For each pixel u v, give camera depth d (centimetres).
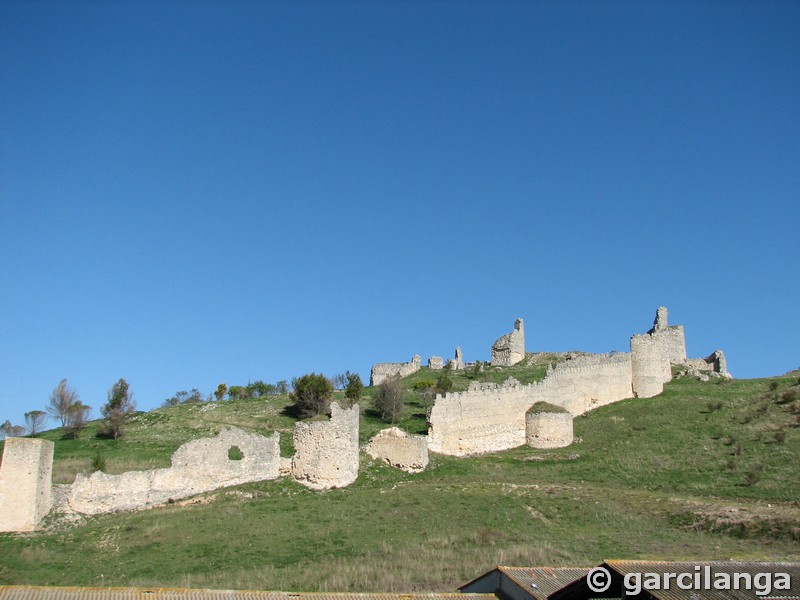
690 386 9456
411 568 4400
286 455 6575
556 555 4638
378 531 5162
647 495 6112
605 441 7719
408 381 10525
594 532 5234
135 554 4653
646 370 9325
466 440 7544
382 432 6912
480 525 5328
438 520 5416
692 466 6781
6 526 5028
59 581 4184
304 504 5719
